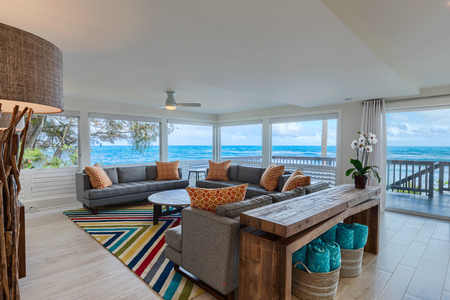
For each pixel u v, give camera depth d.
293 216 1.69
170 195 4.00
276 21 1.63
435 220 3.98
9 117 2.10
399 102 4.32
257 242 1.67
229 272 1.82
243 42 1.95
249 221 1.69
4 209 1.03
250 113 7.02
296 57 2.29
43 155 4.82
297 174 3.88
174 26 1.68
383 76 2.93
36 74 0.89
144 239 3.17
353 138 4.91
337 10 1.61
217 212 2.01
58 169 4.93
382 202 4.50
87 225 3.70
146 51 2.12
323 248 1.95
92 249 2.88
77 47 2.03
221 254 1.84
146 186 4.95
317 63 2.46
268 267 1.60
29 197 4.59
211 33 1.79
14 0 1.35
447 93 3.89
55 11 1.47
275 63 2.45
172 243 2.31
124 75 3.48
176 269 2.38
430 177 4.28
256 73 2.79
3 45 0.81
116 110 5.72
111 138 6.14
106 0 1.36
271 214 1.74
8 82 0.82
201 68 2.59
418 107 4.27
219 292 2.00
